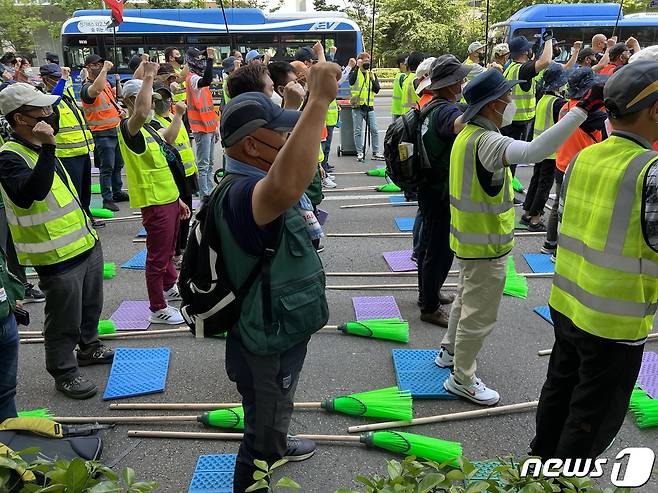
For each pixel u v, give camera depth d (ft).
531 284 16.81
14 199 10.05
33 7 90.48
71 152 21.34
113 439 10.16
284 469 9.31
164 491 8.87
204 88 26.14
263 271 6.40
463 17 87.30
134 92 13.57
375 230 21.83
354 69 34.35
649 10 63.31
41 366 12.77
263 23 54.85
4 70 27.96
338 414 10.77
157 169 13.70
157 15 54.08
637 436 10.02
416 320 14.69
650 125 6.74
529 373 12.10
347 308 15.44
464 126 10.36
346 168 33.42
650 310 6.86
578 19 56.95
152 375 12.07
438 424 10.44
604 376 7.06
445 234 13.17
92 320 12.48
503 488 5.61
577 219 7.42
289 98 8.45
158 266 14.30
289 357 7.03
